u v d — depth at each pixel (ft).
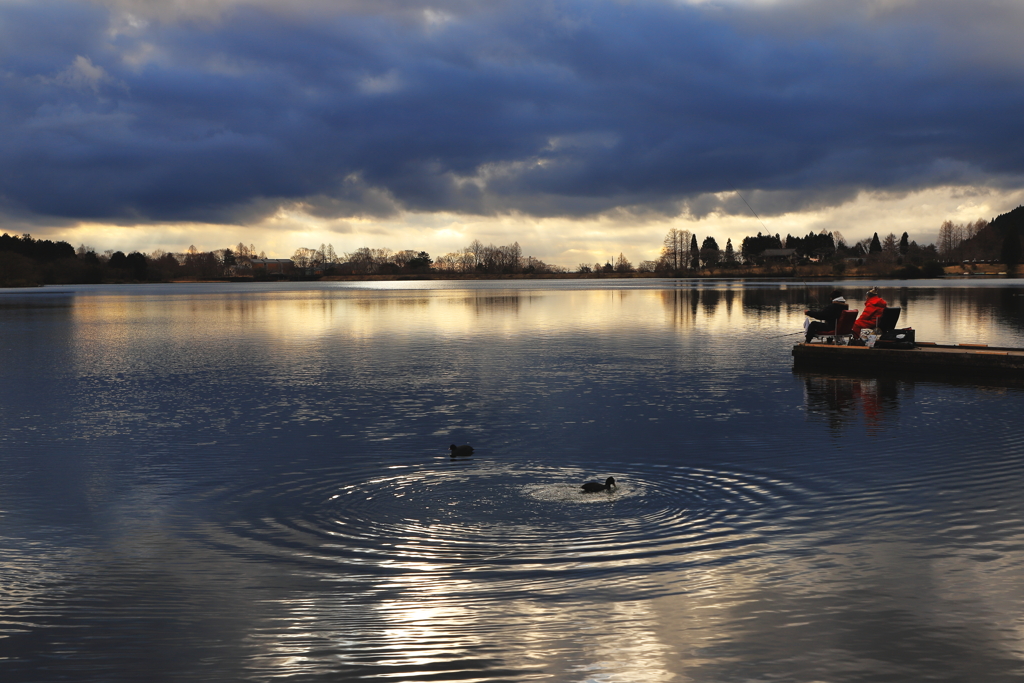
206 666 20.99
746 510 33.01
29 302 285.02
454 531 30.86
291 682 20.18
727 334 121.90
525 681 20.01
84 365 89.66
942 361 75.05
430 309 208.13
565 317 168.04
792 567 26.81
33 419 56.44
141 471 41.19
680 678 20.02
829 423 51.83
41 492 37.42
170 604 24.71
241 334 132.98
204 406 61.26
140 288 526.57
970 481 37.04
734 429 50.14
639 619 23.12
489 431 50.31
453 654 21.33
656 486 36.81
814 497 34.76
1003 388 66.23
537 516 32.53
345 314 189.88
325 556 28.48
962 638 21.85
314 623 23.25
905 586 25.18
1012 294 248.52
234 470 41.11
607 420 53.67
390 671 20.54
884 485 36.50
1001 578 25.72
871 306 81.97
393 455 43.96
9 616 24.09
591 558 27.81
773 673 20.20
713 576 26.11
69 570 27.61
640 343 108.78
